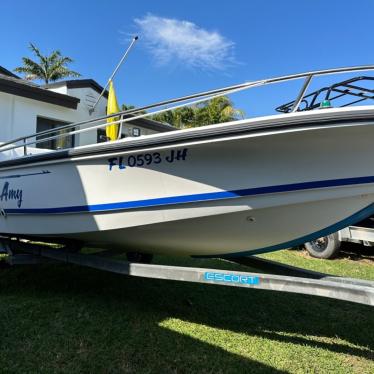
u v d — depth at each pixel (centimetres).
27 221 403
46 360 267
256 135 269
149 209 321
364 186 271
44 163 374
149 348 291
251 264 381
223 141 282
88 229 354
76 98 928
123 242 370
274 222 304
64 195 362
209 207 304
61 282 448
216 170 296
